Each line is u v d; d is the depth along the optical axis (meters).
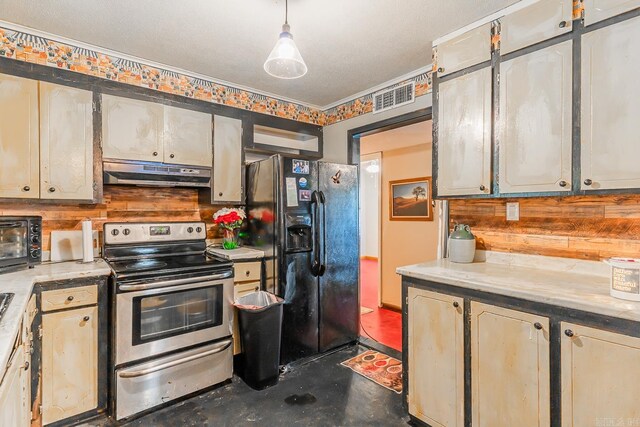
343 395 2.35
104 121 2.44
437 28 2.12
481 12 1.96
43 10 1.94
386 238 4.76
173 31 2.18
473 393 1.71
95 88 2.41
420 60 2.60
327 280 2.99
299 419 2.08
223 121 3.02
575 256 1.89
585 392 1.37
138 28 2.14
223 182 3.00
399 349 3.14
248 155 3.43
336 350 3.09
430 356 1.90
